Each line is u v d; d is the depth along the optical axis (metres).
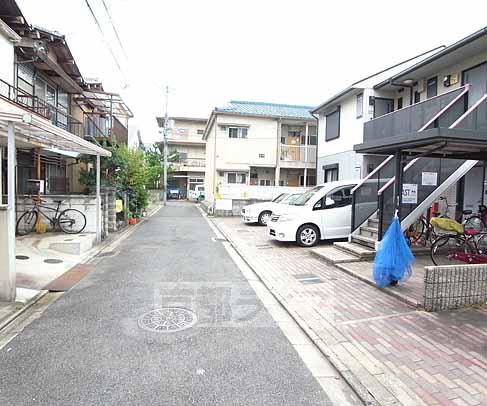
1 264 4.71
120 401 2.65
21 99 10.26
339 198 9.52
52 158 13.06
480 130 5.74
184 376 3.01
